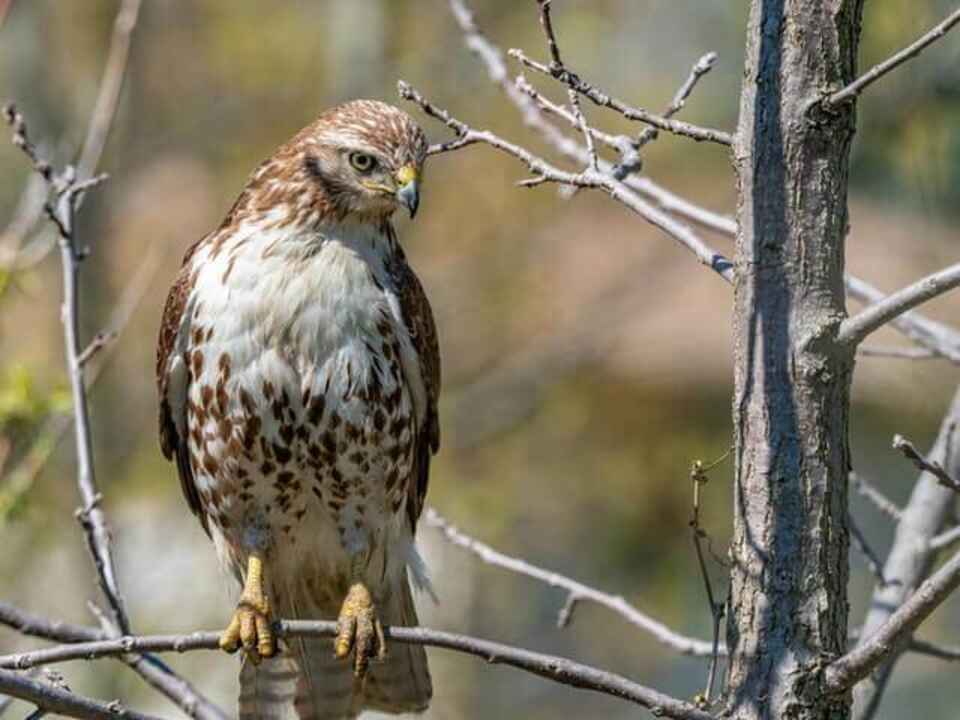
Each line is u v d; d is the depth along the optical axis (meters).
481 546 8.62
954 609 19.14
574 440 22.09
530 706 20.61
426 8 20.75
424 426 9.32
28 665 6.62
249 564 8.94
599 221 23.44
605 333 22.34
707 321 22.95
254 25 23.95
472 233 22.77
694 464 6.62
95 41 21.17
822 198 6.50
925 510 8.78
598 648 21.06
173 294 8.99
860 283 8.98
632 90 22.48
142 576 18.59
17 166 19.52
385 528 9.03
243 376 8.66
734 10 22.36
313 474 8.81
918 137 13.59
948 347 8.96
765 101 6.54
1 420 10.68
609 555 21.72
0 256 11.85
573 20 22.22
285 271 8.66
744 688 6.46
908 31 13.28
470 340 22.41
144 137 23.16
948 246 19.00
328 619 9.38
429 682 9.33
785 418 6.48
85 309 18.72
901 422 20.23
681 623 21.36
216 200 23.59
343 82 20.53
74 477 16.62
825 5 6.50
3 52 19.20
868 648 6.28
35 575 16.02
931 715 21.58
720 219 8.27
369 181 8.69
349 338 8.67
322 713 9.30
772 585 6.46
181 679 7.99
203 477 9.02
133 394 20.05
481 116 22.11
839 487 6.52
